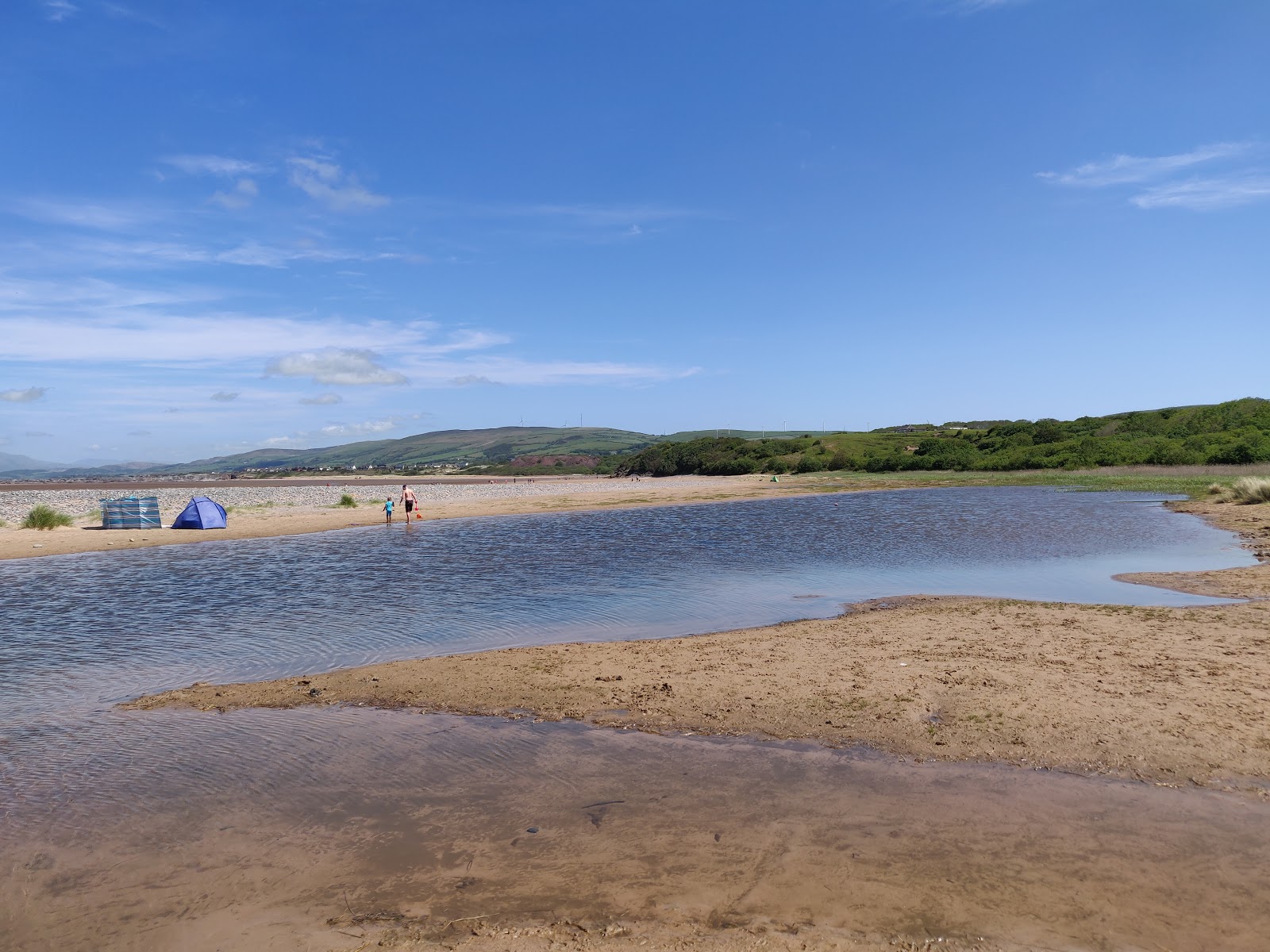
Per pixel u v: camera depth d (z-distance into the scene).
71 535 31.62
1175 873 5.36
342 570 21.59
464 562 22.94
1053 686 9.27
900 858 5.63
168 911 5.15
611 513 43.03
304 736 8.39
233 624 14.52
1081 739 7.72
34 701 9.85
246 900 5.27
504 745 8.06
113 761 7.78
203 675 11.07
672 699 9.39
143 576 21.06
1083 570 19.44
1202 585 16.48
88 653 12.39
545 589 17.94
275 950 4.68
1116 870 5.40
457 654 11.91
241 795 6.95
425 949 4.65
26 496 64.81
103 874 5.64
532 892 5.27
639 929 4.81
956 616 13.59
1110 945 4.57
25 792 7.07
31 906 5.24
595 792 6.91
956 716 8.48
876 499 51.44
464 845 5.97
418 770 7.47
